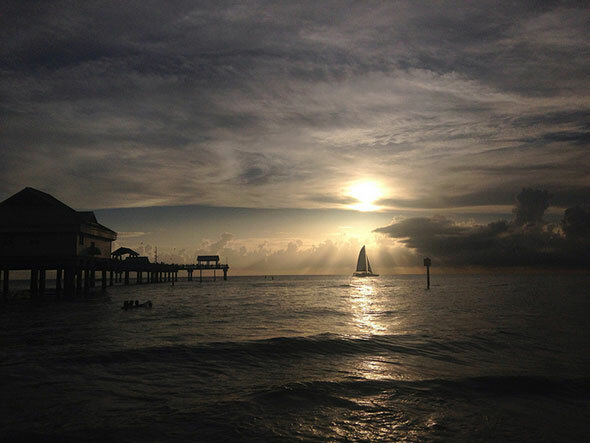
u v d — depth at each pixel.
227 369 14.11
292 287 106.25
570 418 9.41
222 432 8.57
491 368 13.97
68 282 45.44
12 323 27.17
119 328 24.12
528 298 52.22
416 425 9.02
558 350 17.06
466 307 39.03
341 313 34.00
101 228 51.81
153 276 118.19
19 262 44.03
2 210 44.06
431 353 16.67
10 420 9.18
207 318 29.88
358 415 9.59
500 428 8.84
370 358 15.86
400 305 42.72
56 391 11.37
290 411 9.84
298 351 16.97
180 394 11.18
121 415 9.52
